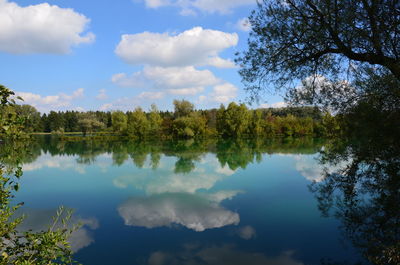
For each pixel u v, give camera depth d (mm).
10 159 2477
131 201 11898
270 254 6754
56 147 37906
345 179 6312
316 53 4852
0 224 2445
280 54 5246
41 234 2703
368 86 4367
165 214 10055
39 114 82750
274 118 56125
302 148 31406
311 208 10000
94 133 68875
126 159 25016
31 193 13391
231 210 10328
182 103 64375
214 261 6527
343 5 4125
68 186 14812
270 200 11383
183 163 22125
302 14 4668
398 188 4496
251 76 5531
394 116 3730
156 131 56344
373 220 5309
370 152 4484
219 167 19969
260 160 22922
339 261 6004
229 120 52875
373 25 3875
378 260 4711
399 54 3930
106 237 7957
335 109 5008
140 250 7137
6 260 2400
